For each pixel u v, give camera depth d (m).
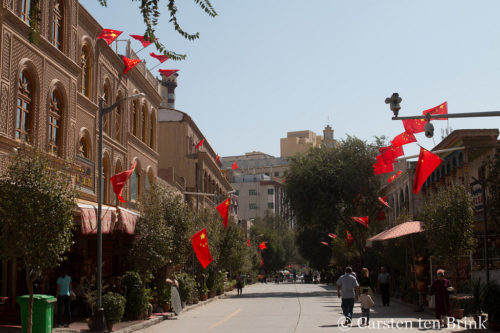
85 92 24.50
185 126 50.19
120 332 16.81
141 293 20.61
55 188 12.96
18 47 17.59
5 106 16.73
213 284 38.41
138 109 32.00
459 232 22.27
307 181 47.75
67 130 20.94
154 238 21.77
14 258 12.69
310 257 85.88
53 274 22.09
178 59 8.88
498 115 14.05
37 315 14.04
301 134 168.38
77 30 22.59
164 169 41.75
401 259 30.69
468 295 19.62
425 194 41.53
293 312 24.64
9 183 12.61
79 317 20.84
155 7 8.35
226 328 18.09
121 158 28.58
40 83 18.92
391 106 14.73
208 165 55.66
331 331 16.41
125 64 28.45
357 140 49.34
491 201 16.83
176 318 22.70
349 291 18.20
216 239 35.75
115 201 27.38
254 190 143.25
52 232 12.73
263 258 102.12
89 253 25.14
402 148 30.55
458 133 29.11
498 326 15.52
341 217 49.00
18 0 17.84
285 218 51.25
